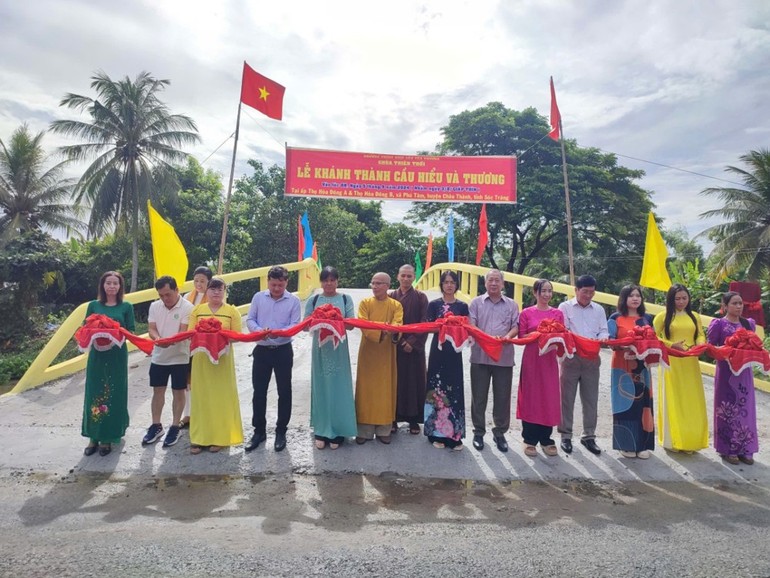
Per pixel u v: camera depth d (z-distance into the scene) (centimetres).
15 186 2505
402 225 3588
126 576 266
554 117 970
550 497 401
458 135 2719
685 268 1692
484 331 490
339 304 483
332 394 465
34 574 267
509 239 3058
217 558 286
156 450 463
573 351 447
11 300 1867
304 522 345
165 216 2553
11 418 542
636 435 471
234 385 468
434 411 475
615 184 2672
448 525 346
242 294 2964
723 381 478
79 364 721
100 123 2392
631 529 347
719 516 374
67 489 395
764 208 1902
